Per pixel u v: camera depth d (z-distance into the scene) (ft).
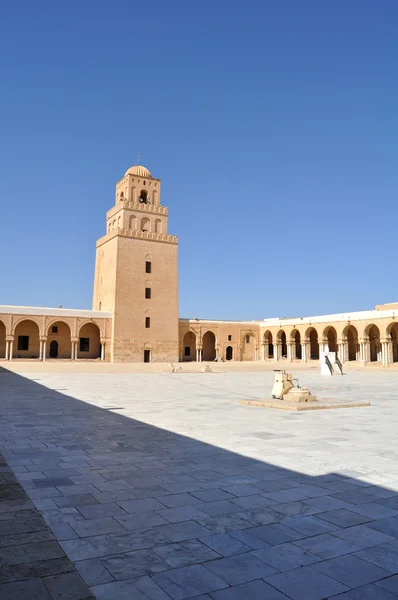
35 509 17.26
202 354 203.41
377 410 46.98
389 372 130.52
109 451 27.58
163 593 11.46
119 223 178.50
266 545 14.28
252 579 12.19
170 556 13.47
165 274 178.19
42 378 94.02
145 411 45.96
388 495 19.30
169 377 104.47
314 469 23.45
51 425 37.09
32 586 11.62
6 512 16.88
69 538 14.65
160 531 15.30
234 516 16.75
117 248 168.76
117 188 191.83
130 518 16.47
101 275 183.11
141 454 26.78
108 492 19.56
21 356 161.38
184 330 189.78
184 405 51.29
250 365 167.43
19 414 43.47
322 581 12.12
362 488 20.25
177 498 18.79
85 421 39.19
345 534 15.17
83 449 28.12
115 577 12.19
